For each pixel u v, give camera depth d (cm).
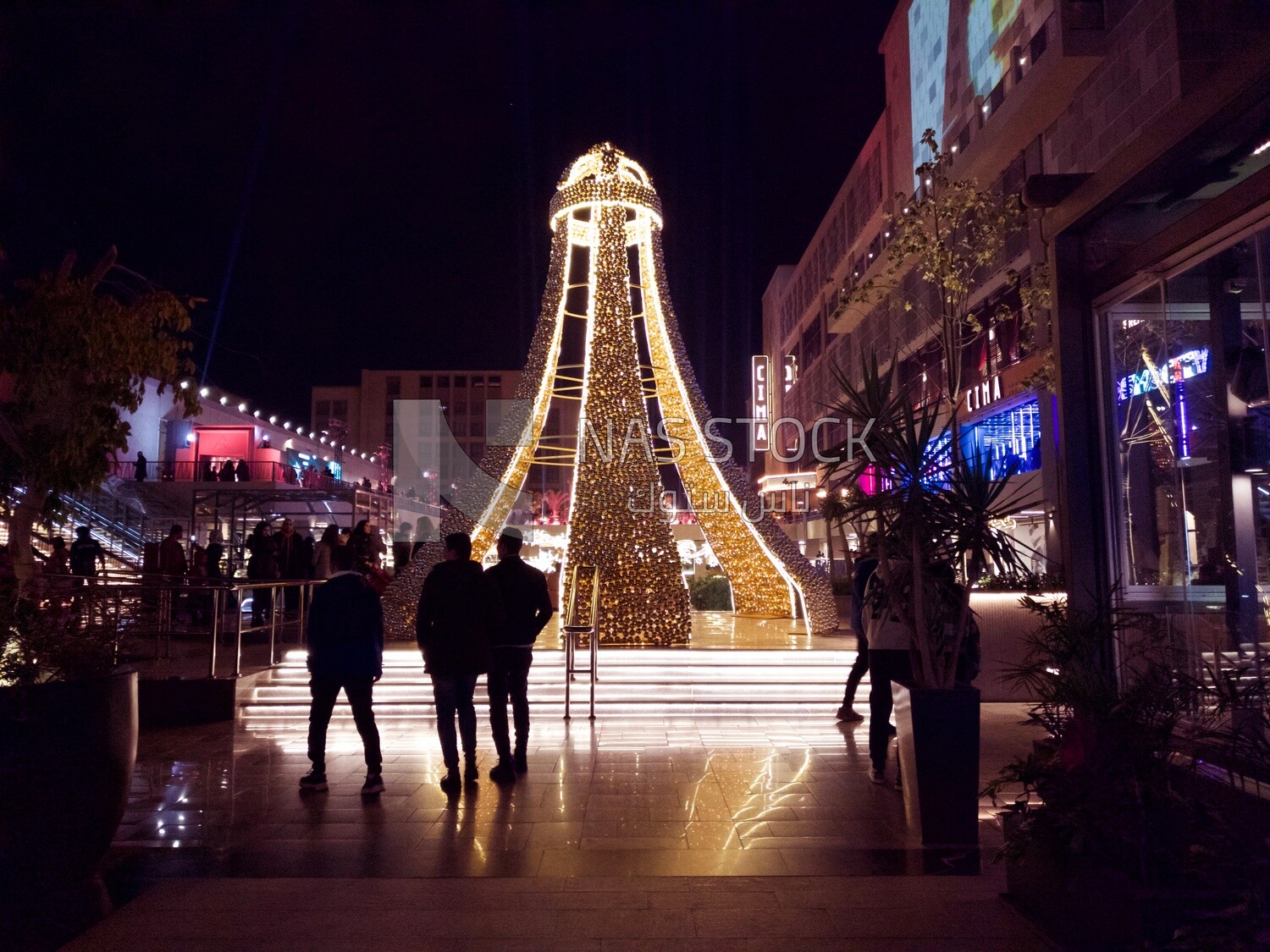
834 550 2880
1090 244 559
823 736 822
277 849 495
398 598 1193
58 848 411
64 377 657
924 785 496
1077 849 337
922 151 2672
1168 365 530
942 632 529
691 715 932
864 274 3259
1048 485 1717
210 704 902
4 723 398
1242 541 500
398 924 385
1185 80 1507
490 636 667
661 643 1106
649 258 1391
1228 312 491
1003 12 2092
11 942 370
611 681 984
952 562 527
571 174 1339
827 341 4028
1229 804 340
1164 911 302
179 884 436
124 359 668
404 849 494
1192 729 366
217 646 941
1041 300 1416
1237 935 289
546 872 454
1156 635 491
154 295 708
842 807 577
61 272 673
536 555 2208
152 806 587
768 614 1562
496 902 410
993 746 775
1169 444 532
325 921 388
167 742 802
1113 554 539
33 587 520
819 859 473
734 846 496
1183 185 481
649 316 1442
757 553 1456
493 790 626
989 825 535
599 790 624
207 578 1016
